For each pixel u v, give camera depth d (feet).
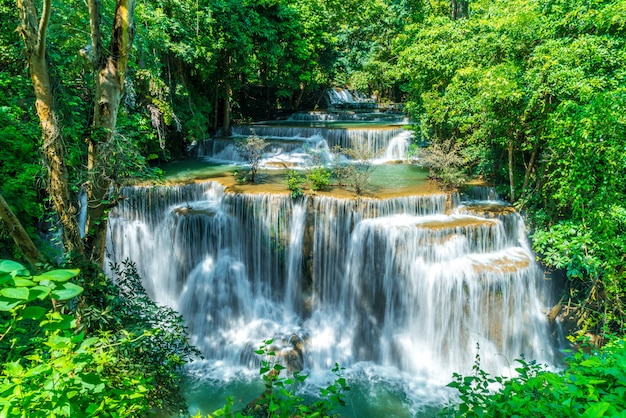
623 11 28.48
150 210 39.32
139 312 18.85
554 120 29.35
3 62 28.66
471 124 40.83
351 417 27.99
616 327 32.22
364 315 35.83
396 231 33.83
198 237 38.19
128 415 9.71
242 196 37.55
